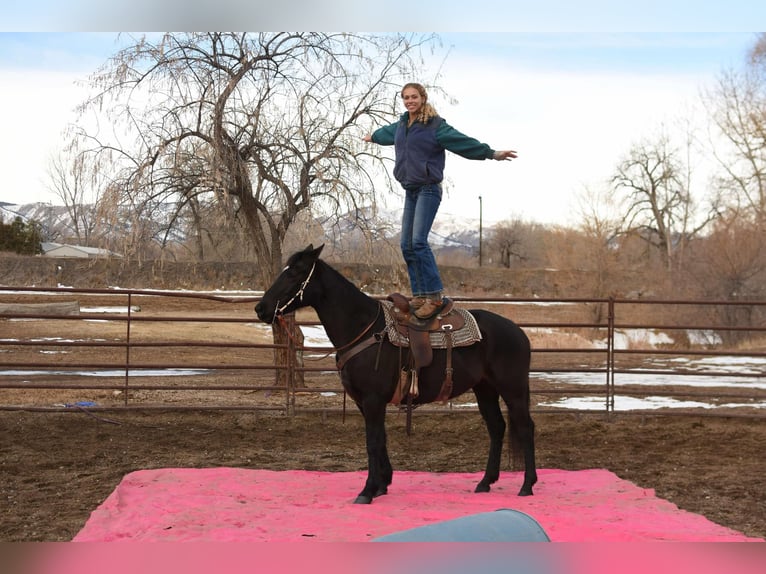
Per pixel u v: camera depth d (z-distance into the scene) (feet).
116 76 44.19
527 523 8.90
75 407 35.83
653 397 46.55
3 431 32.22
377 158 46.98
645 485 24.91
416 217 22.66
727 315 100.58
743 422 37.32
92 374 54.29
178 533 17.44
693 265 108.47
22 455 28.43
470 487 24.14
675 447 31.94
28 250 186.60
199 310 111.24
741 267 101.71
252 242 50.42
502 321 23.70
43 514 20.47
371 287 64.64
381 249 48.47
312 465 28.09
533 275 162.91
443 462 29.30
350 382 22.12
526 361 23.67
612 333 36.88
